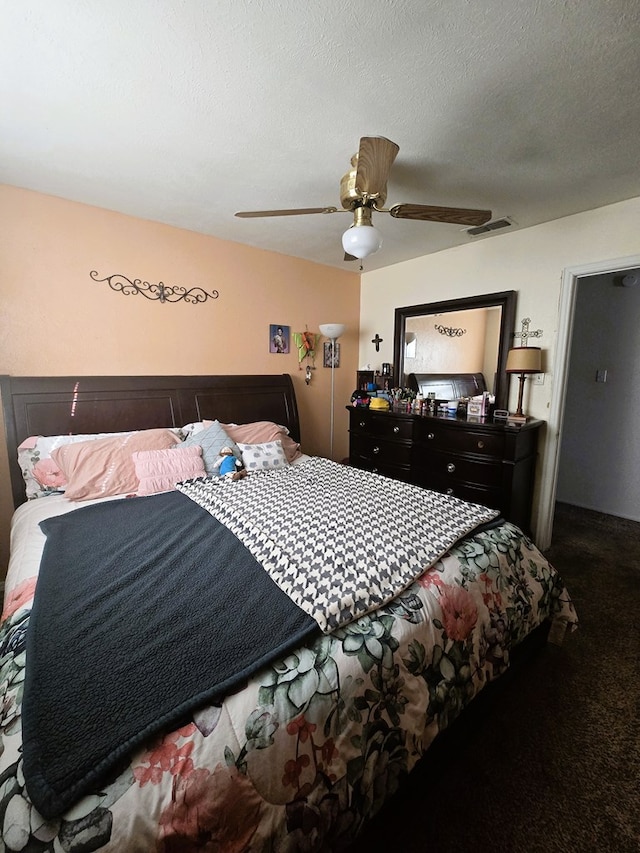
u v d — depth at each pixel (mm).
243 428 2730
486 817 1079
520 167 1826
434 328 3246
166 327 2674
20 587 1217
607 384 3338
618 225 2229
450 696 1071
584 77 1243
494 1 985
